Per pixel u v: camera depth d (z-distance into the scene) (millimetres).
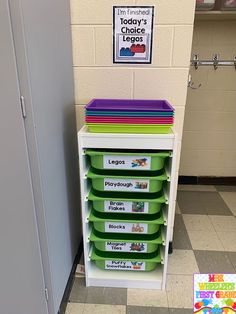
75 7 1314
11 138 910
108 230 1356
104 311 1302
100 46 1379
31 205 994
